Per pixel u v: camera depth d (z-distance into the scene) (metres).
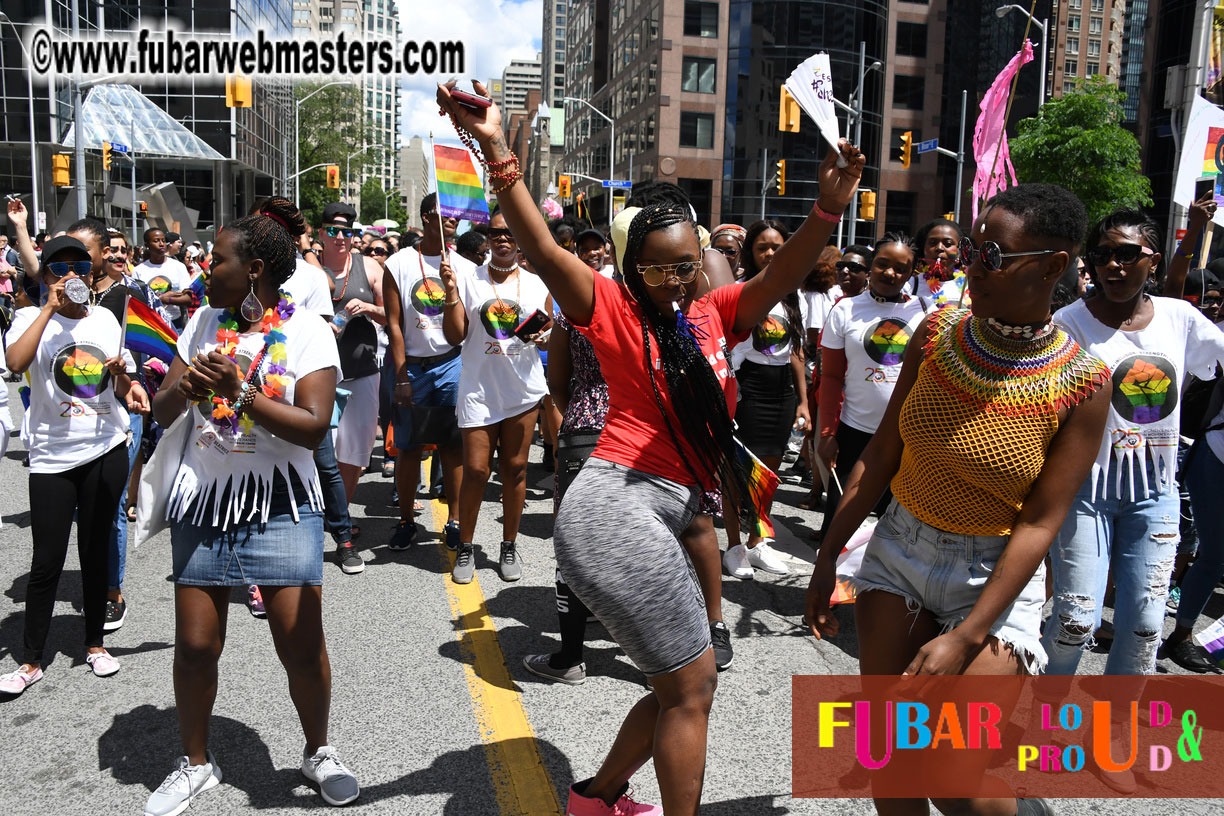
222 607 2.79
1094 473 3.06
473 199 4.76
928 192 51.12
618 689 3.69
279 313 2.75
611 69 63.69
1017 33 51.25
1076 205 1.92
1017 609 2.14
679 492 2.32
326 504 5.13
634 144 54.97
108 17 44.62
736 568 5.17
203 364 2.51
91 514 3.73
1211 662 4.03
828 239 2.31
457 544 5.27
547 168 107.50
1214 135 5.43
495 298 4.77
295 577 2.73
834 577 2.39
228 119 48.53
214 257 2.65
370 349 5.62
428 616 4.46
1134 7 65.69
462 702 3.53
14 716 3.39
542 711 3.48
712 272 4.06
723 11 48.69
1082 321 3.22
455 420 5.35
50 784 2.92
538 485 7.47
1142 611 3.12
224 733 3.24
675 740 2.18
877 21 48.69
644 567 2.15
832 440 4.74
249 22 51.59
